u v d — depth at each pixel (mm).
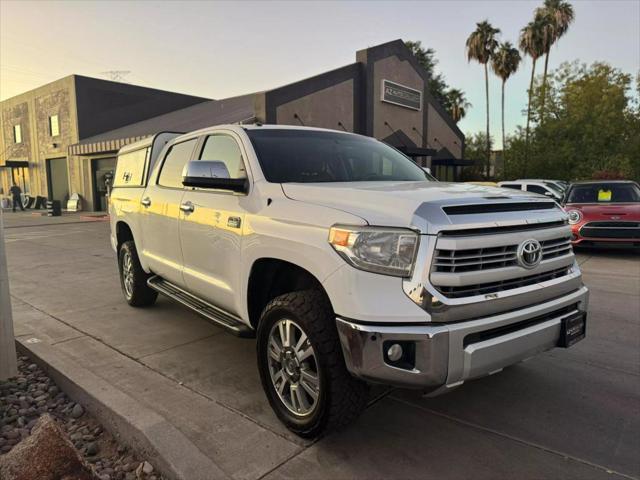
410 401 3594
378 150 4562
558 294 3117
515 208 2945
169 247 4676
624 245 9680
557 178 32125
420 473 2744
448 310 2557
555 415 3387
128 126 29609
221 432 3145
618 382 3910
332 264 2715
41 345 4578
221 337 4965
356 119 20891
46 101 30875
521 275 2863
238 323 3701
